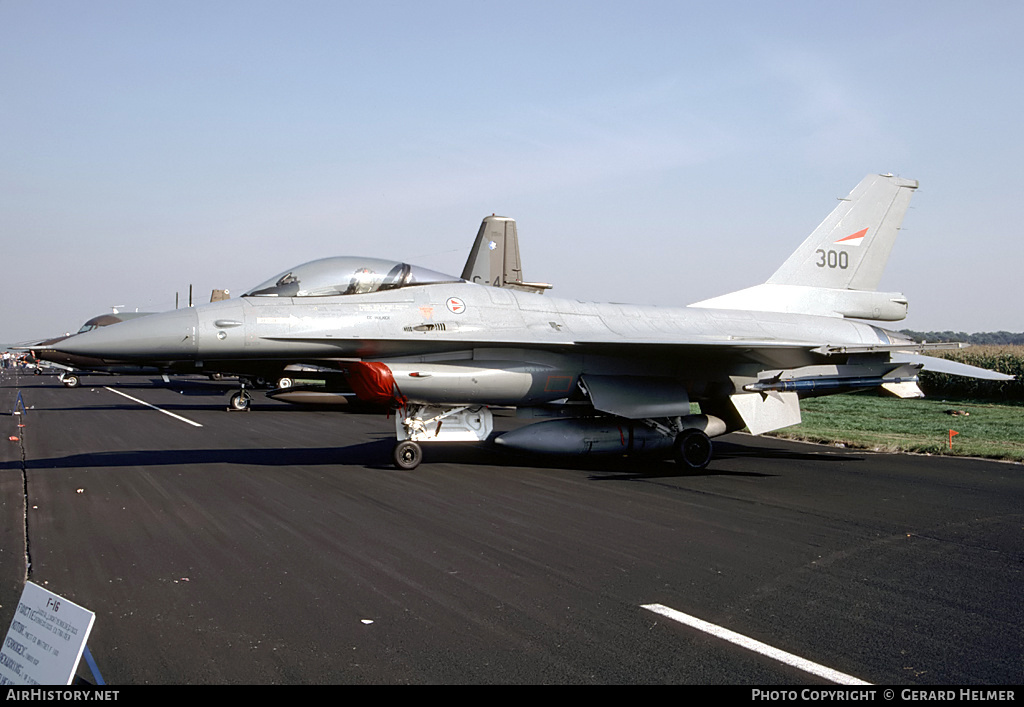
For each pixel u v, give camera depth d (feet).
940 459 43.88
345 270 38.70
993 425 63.10
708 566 20.06
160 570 18.84
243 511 26.08
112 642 14.12
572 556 20.83
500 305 40.65
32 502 27.40
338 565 19.51
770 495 31.30
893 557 21.35
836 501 30.04
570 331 41.09
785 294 51.06
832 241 52.37
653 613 16.21
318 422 62.64
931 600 17.46
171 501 27.73
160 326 34.65
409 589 17.60
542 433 38.52
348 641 14.33
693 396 42.80
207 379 182.19
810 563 20.56
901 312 54.70
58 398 99.25
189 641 14.21
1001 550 22.33
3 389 126.41
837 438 52.47
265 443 47.03
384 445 45.96
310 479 33.14
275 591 17.28
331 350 36.94
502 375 37.58
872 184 53.36
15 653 11.44
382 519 25.17
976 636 15.16
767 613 16.35
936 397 100.78
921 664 13.70
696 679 12.87
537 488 32.07
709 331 45.60
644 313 45.24
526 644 14.33
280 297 37.17
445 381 36.22
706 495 31.07
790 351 39.55
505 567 19.60
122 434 52.34
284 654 13.66
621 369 40.42
